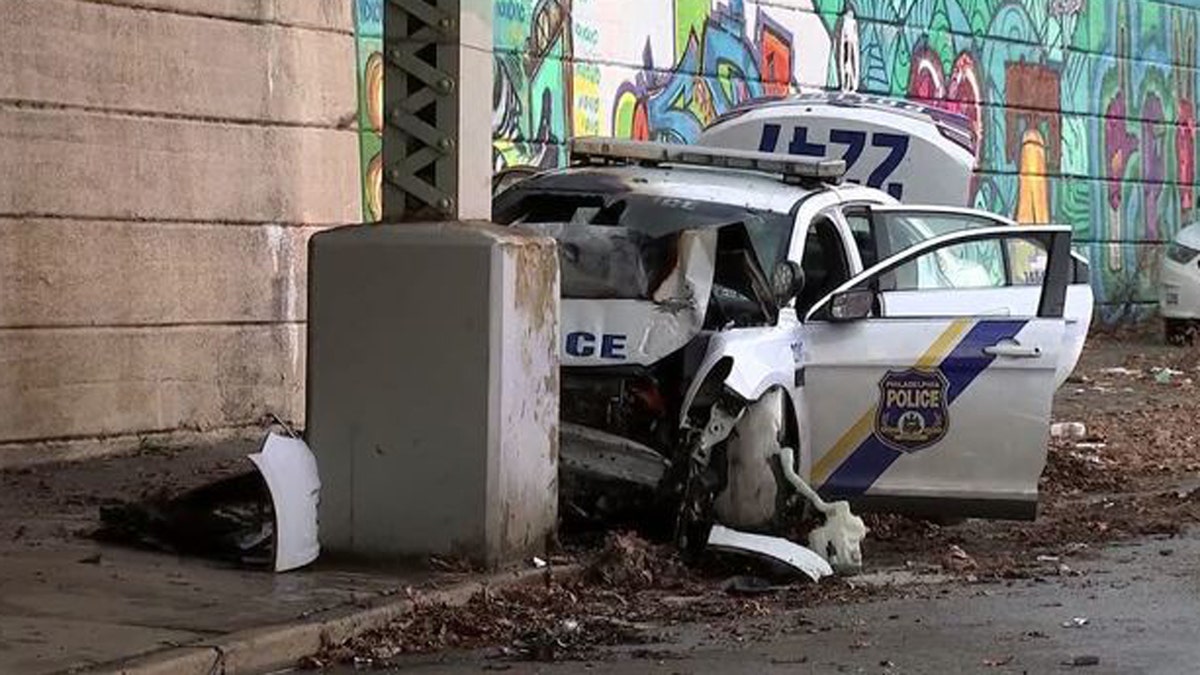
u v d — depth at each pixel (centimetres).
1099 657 758
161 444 1271
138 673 691
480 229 895
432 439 898
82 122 1216
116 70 1236
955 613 854
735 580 922
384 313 902
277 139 1348
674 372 984
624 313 991
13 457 1180
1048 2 2438
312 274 912
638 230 1026
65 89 1206
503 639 802
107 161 1232
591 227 1020
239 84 1318
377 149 1493
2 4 1170
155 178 1263
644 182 1077
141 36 1252
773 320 1007
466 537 897
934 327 1005
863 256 1102
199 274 1295
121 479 1149
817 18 2025
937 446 1001
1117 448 1441
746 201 1052
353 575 888
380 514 906
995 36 2334
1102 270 2564
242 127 1323
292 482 898
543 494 938
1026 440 998
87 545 938
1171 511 1162
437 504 899
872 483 1009
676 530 962
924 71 2203
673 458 964
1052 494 1243
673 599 891
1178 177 2741
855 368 1005
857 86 2094
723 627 825
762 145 1387
